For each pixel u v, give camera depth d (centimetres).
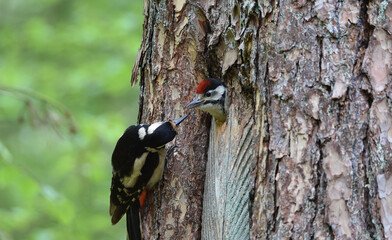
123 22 2073
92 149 1850
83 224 1941
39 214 1800
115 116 1891
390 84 695
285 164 725
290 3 756
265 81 771
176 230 931
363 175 685
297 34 747
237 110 859
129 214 987
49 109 1297
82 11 2202
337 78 716
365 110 700
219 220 831
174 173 954
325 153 703
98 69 2028
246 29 801
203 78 962
